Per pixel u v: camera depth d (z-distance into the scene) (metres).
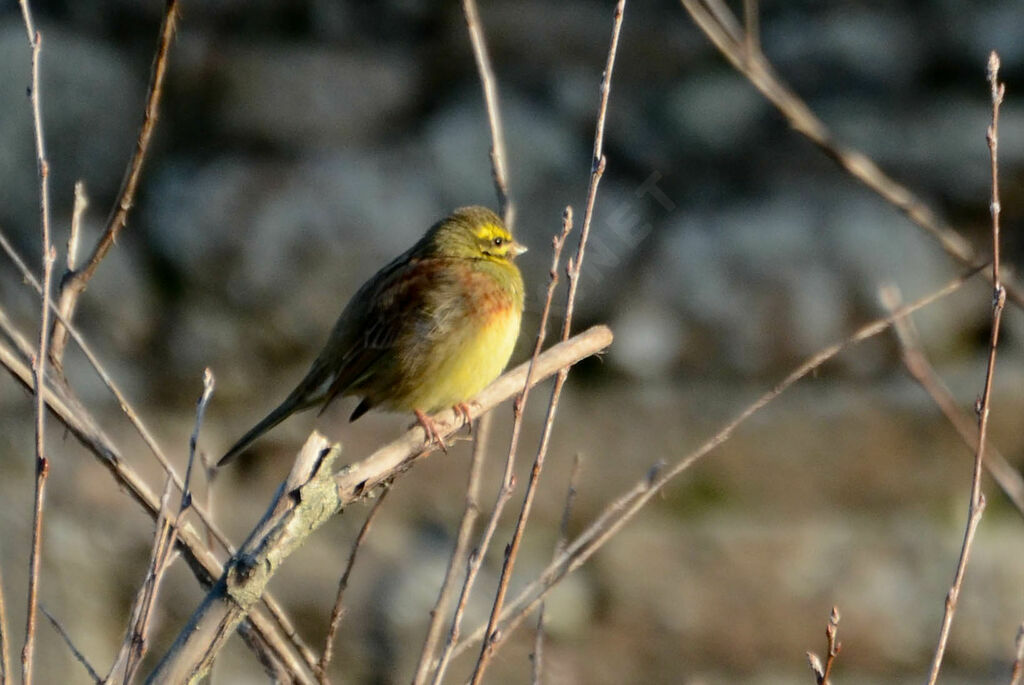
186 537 5.31
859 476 11.45
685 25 12.71
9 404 11.14
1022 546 11.25
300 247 11.86
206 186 11.97
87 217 11.87
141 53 12.45
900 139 12.32
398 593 10.84
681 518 11.27
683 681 10.95
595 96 12.47
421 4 12.62
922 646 11.07
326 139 12.29
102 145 12.12
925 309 11.72
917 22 12.83
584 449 11.39
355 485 5.10
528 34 12.56
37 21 12.27
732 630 11.09
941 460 11.46
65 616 10.56
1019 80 12.62
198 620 4.62
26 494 10.82
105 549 10.88
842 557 11.21
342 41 12.55
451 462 11.32
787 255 11.81
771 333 11.75
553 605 10.82
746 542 11.18
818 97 12.61
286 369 11.82
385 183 12.05
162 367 11.64
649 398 11.56
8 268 11.58
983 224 12.13
